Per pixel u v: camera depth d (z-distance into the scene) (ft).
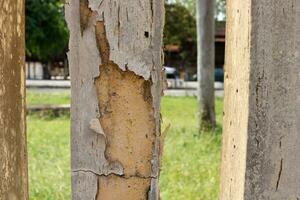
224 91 2.94
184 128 12.50
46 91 25.79
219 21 34.24
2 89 2.59
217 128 12.50
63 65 36.68
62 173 7.15
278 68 2.53
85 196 2.71
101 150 2.67
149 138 2.69
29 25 23.52
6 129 2.62
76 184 2.71
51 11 23.79
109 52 2.62
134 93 2.65
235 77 2.72
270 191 2.57
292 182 2.56
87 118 2.67
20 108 2.71
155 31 2.63
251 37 2.53
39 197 6.11
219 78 32.91
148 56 2.63
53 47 25.48
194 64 37.22
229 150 2.80
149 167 2.70
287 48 2.52
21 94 2.72
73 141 2.69
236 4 2.71
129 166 2.69
